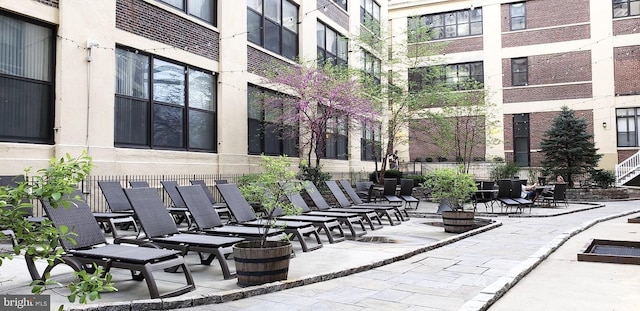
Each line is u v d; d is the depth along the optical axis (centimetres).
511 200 1591
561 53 3002
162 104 1323
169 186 1135
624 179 2642
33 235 290
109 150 1134
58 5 1050
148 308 481
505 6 3138
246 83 1627
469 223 1100
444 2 3269
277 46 1839
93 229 585
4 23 970
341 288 582
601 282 603
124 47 1211
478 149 3138
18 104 988
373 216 1186
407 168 3133
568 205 2000
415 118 2562
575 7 2986
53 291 528
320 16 2108
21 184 280
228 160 1526
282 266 589
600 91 2900
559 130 2503
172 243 637
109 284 294
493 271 678
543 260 757
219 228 773
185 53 1389
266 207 643
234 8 1577
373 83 2127
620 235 1030
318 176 1661
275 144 1802
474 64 3212
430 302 519
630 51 2850
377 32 2345
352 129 1892
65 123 1041
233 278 619
